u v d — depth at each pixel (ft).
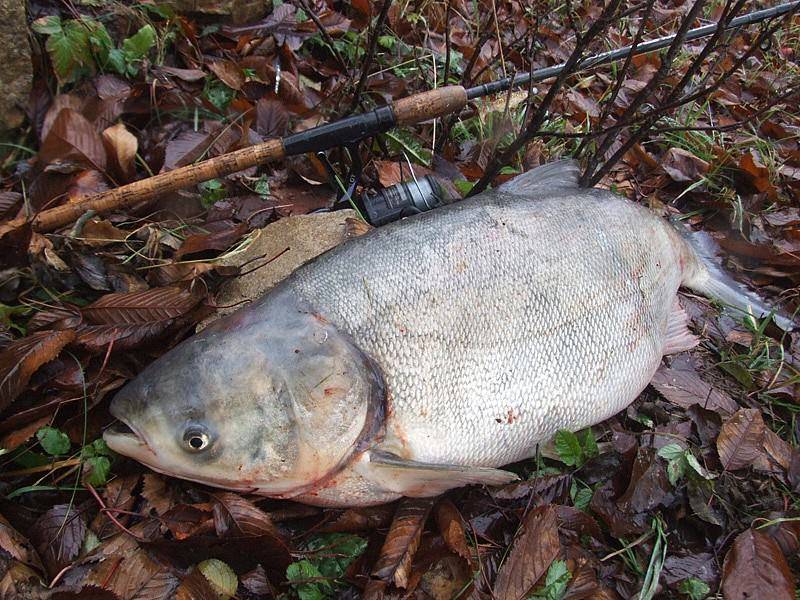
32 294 2.23
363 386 1.89
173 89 2.94
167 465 1.82
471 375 2.03
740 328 2.91
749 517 2.24
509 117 3.34
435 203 2.63
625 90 4.09
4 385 1.90
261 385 1.82
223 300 2.29
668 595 2.05
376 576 1.87
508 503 2.14
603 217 2.35
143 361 2.13
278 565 1.87
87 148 2.55
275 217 2.74
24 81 2.63
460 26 4.11
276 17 3.45
